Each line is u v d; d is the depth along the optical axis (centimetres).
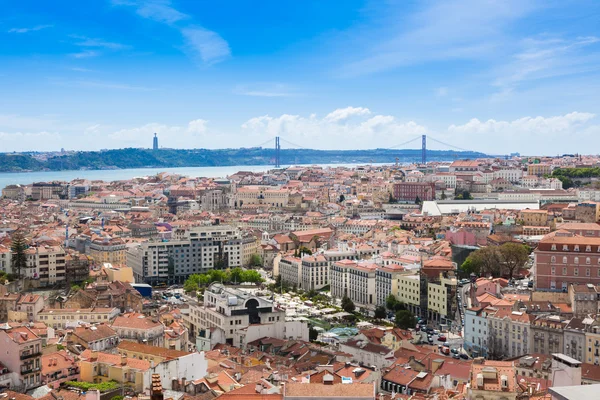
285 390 19500
